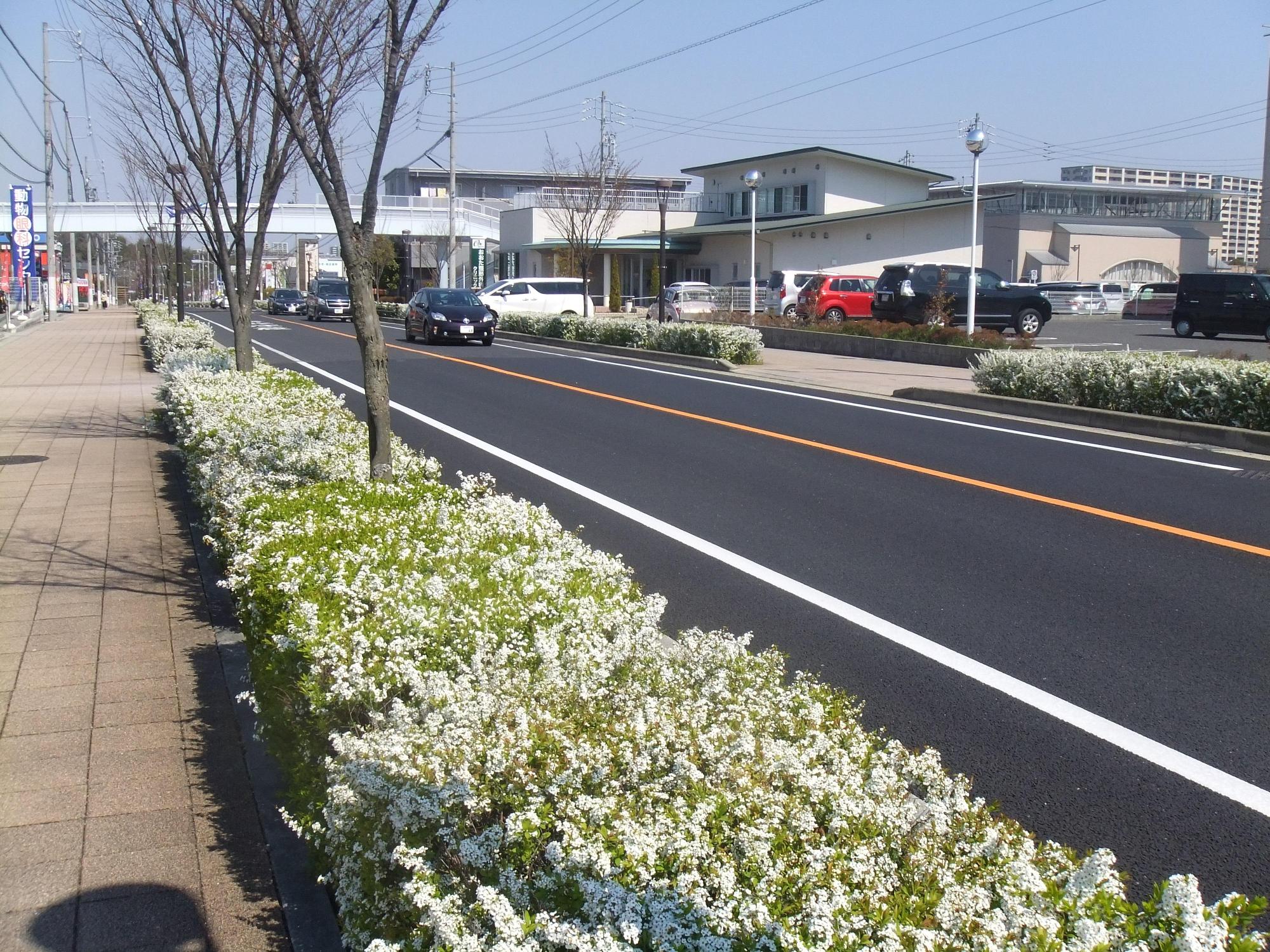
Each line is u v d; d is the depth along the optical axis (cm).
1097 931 223
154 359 2300
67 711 516
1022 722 522
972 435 1381
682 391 1870
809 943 229
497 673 368
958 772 468
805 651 616
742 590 732
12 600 685
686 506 980
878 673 584
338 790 302
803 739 328
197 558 783
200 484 842
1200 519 921
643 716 329
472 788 284
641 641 413
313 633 387
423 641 394
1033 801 445
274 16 745
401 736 318
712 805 271
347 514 568
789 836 267
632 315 4772
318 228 5253
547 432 1414
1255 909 235
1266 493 1024
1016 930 237
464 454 1252
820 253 4941
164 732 496
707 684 380
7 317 4062
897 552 825
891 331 2675
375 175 679
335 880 333
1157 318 3975
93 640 612
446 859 281
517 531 561
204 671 568
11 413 1576
